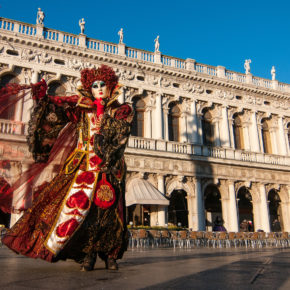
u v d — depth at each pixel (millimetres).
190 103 27734
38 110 4793
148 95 26344
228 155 27312
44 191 4652
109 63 25094
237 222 25719
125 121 4906
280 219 29266
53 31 23703
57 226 4254
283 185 29234
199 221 24125
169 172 24047
